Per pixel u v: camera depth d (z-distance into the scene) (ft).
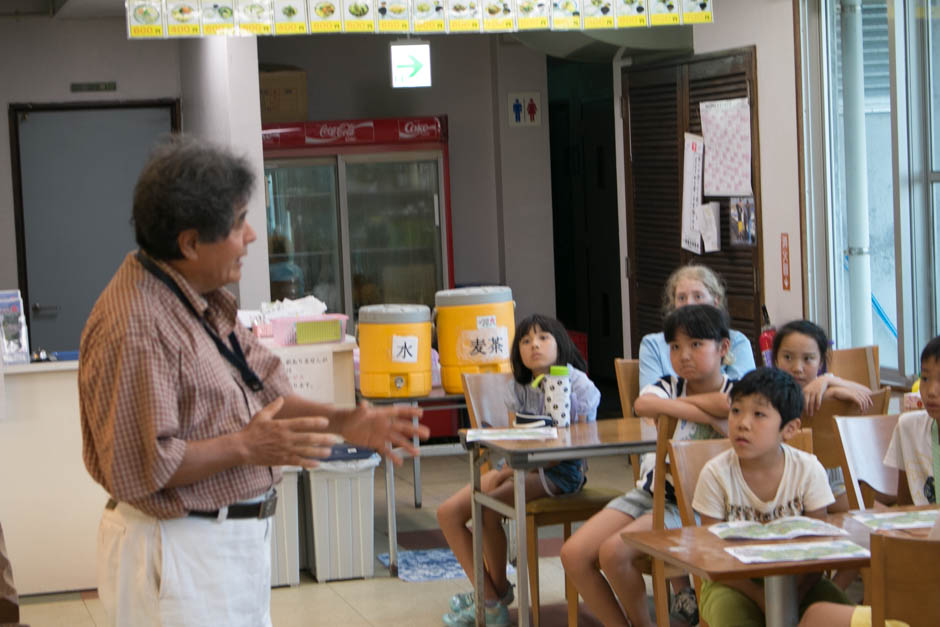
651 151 25.21
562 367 15.12
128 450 7.67
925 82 18.31
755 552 9.25
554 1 18.80
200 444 7.76
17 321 17.76
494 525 15.80
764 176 21.63
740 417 11.11
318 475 18.01
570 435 14.28
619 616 13.73
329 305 29.25
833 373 16.79
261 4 18.20
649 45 23.99
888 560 8.29
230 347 8.49
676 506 13.80
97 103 28.68
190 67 26.86
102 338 7.75
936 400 11.96
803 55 20.39
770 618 9.68
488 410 16.66
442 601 17.10
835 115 20.38
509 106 31.68
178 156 7.93
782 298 21.40
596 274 34.73
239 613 8.32
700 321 13.60
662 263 25.17
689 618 14.69
